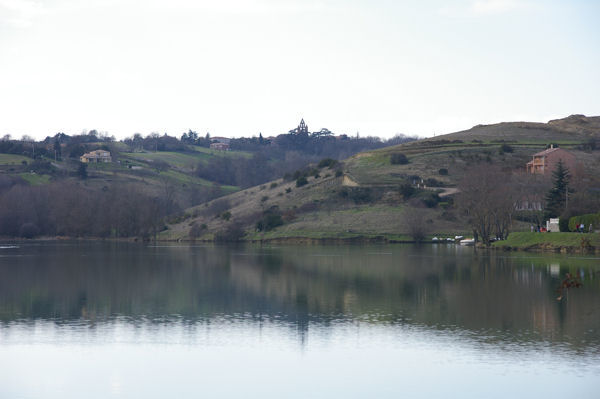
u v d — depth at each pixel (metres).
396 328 48.78
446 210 174.38
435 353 41.62
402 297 63.25
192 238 191.12
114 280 79.00
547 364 39.00
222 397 34.44
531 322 50.28
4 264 102.31
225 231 183.62
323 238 165.25
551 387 35.00
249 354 42.00
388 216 173.75
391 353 41.84
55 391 35.38
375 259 107.06
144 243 185.38
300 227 175.50
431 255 114.56
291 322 51.28
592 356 40.47
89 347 43.84
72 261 109.00
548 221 136.00
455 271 84.81
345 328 49.03
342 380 36.75
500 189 133.50
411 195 183.62
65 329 49.16
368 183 194.00
